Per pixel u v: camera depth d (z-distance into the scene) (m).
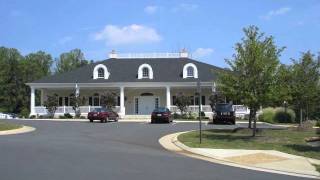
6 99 89.75
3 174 14.02
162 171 15.23
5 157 17.59
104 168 15.45
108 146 22.36
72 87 59.25
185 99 54.78
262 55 26.78
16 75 92.19
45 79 59.94
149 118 54.75
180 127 36.81
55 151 19.61
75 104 56.81
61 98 61.84
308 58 35.50
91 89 60.78
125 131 32.25
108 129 34.19
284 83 27.38
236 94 26.91
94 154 18.95
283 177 15.17
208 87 58.53
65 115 56.03
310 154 20.72
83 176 13.90
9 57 95.50
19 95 91.56
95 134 29.81
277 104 27.59
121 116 55.81
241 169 16.62
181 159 18.53
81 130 33.25
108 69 61.00
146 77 58.91
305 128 32.25
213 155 20.17
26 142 23.23
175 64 61.47
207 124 42.28
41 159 17.20
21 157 17.64
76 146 21.78
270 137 27.08
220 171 15.82
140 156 18.83
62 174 14.16
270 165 17.83
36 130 33.41
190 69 58.69
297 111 47.00
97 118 45.31
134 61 62.31
